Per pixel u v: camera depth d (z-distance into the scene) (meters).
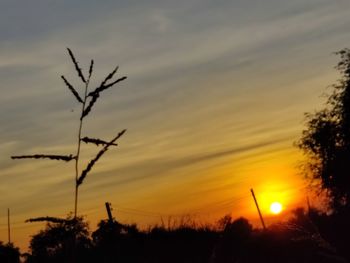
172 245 9.92
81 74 2.43
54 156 2.35
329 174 49.75
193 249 8.26
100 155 2.38
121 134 2.42
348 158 50.06
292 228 3.69
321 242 3.65
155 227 11.29
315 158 53.31
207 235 8.34
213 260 3.66
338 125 52.41
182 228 11.34
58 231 2.25
